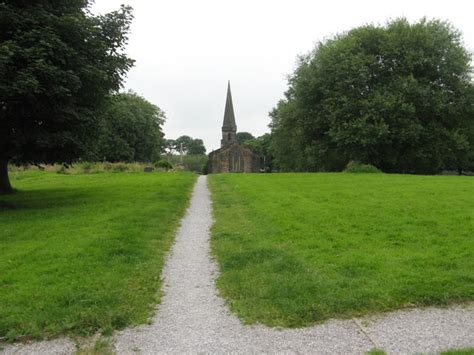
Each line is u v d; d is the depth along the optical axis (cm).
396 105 3538
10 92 1338
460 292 698
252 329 607
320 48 4212
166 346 566
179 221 1403
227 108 10850
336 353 541
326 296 685
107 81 1775
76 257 904
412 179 2400
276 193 1853
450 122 3909
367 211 1355
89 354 546
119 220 1291
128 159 7425
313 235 1070
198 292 754
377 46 3916
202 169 11531
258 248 977
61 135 1603
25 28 1489
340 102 3794
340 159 4309
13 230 1209
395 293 692
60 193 2114
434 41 3812
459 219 1197
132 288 755
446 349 544
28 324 611
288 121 4528
